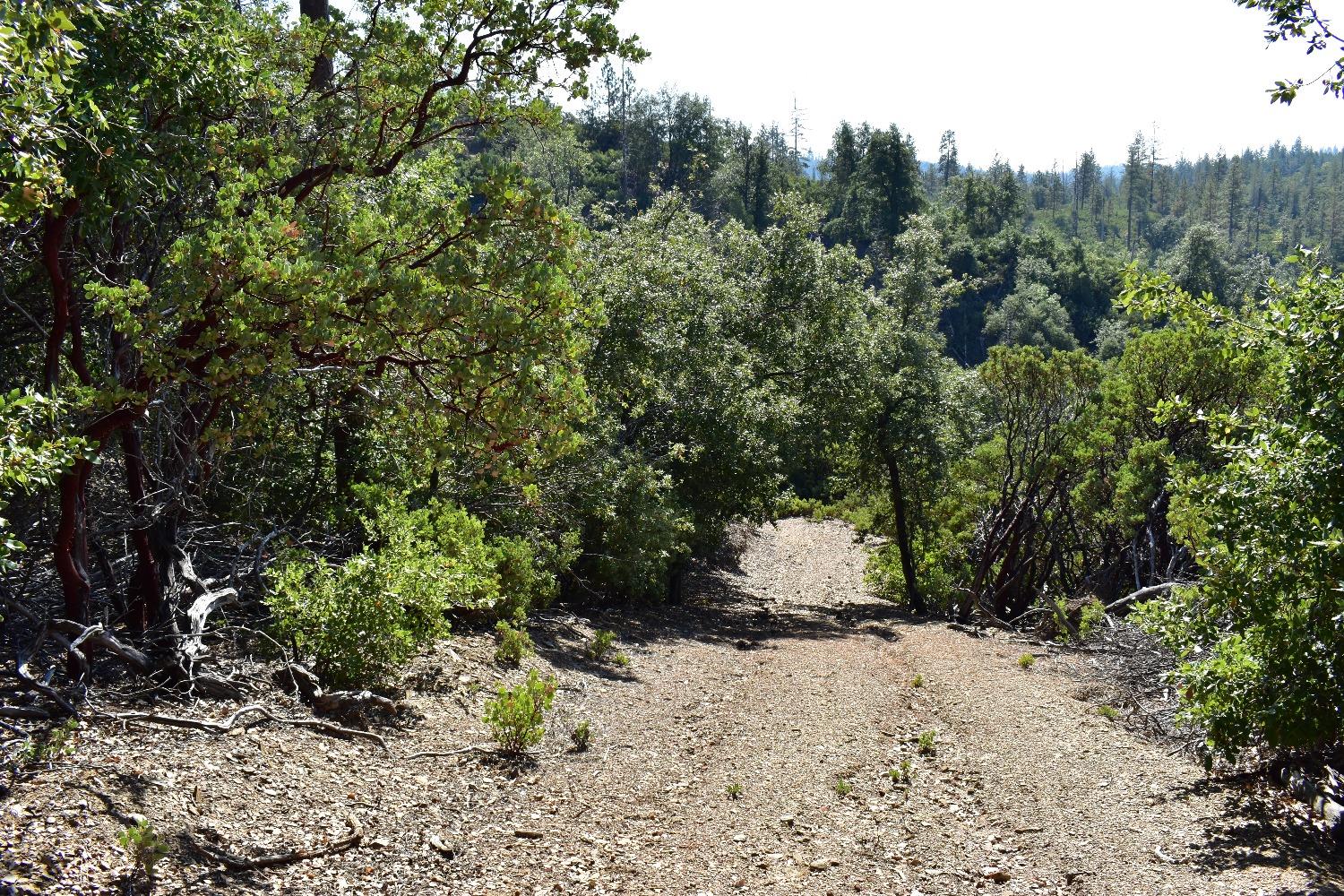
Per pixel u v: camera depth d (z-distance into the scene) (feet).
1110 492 70.74
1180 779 25.86
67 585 22.82
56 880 13.71
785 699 37.11
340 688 26.84
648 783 25.49
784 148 447.83
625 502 56.34
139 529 25.52
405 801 21.03
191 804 17.49
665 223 76.84
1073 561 85.71
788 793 25.32
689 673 42.16
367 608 26.99
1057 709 34.58
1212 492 22.26
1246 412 23.40
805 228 82.28
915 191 331.98
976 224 381.40
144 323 20.48
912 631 62.64
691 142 323.78
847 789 25.53
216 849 16.26
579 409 21.80
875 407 82.07
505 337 20.63
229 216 22.07
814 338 81.71
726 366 68.49
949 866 20.40
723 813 23.59
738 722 32.99
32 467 14.44
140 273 26.99
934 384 83.66
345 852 17.87
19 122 14.02
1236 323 22.90
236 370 20.17
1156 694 32.65
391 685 29.17
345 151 29.12
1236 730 22.13
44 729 18.83
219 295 20.24
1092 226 565.53
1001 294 326.44
